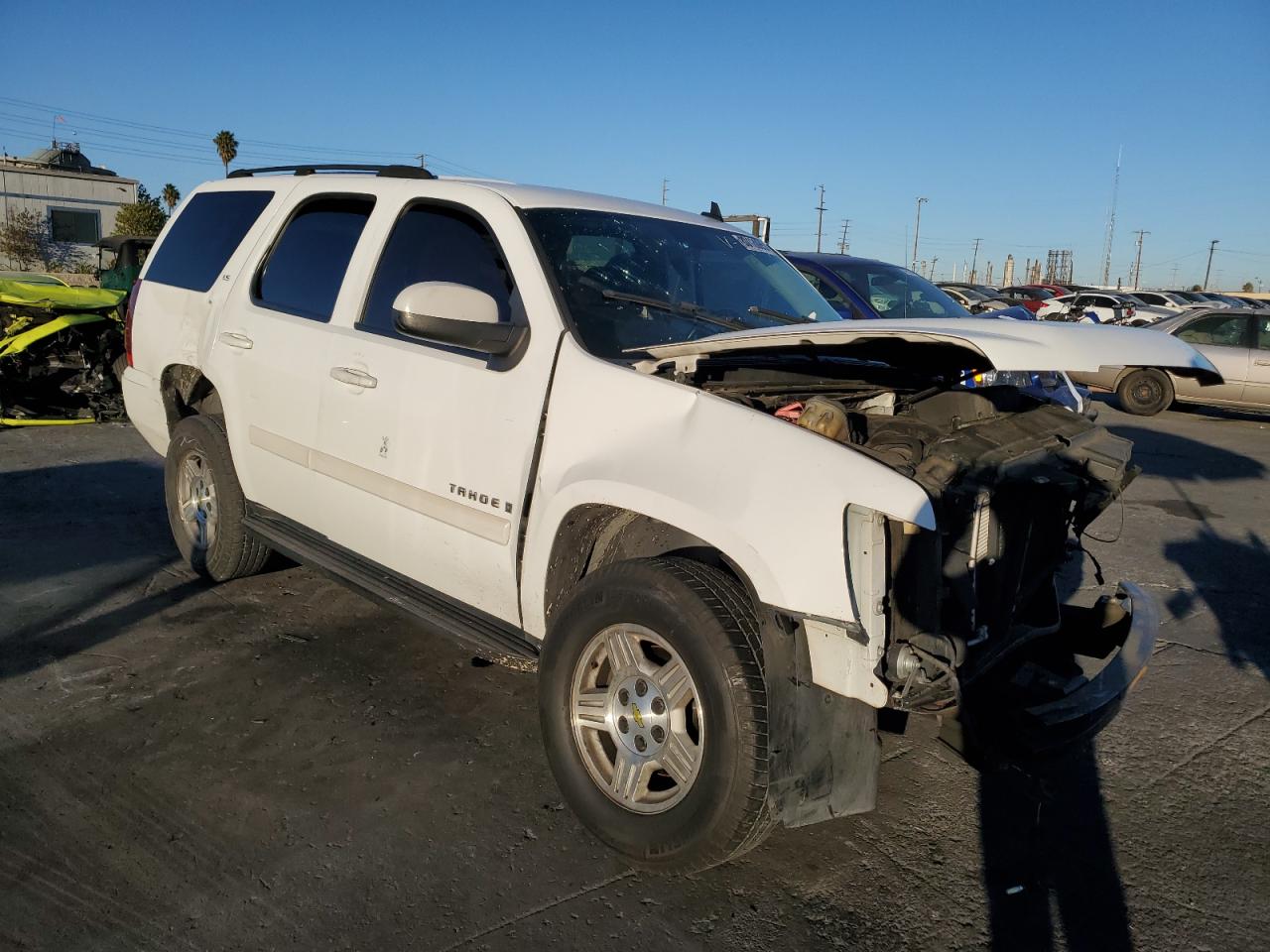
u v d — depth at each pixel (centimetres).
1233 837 325
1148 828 329
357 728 370
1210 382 293
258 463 444
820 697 263
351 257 411
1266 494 878
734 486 264
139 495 705
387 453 369
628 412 296
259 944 253
